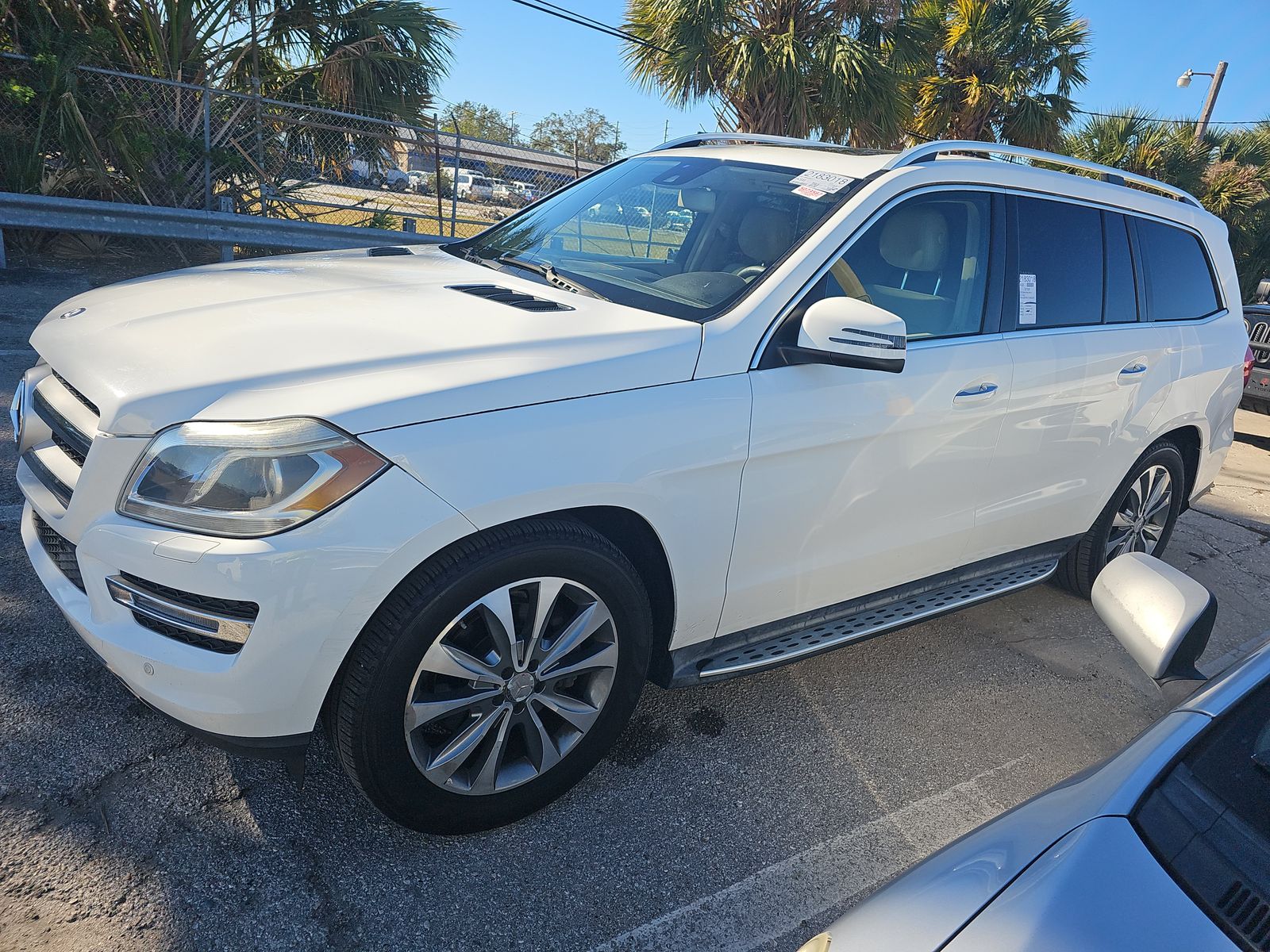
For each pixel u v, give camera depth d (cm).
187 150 1051
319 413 197
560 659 238
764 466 259
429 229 1348
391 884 222
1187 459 453
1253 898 128
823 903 235
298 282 278
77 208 899
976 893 132
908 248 300
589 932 216
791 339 265
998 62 1702
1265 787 147
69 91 928
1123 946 120
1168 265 412
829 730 312
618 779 271
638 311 264
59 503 227
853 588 306
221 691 198
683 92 1470
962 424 308
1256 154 2294
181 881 214
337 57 1112
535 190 1396
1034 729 331
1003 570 375
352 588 196
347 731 210
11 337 632
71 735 255
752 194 309
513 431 214
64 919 200
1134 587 200
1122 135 2045
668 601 262
